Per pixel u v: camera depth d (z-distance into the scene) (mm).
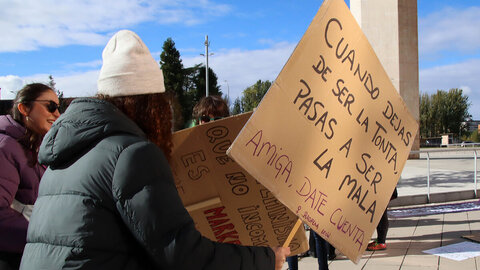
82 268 1079
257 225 1973
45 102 2043
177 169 1832
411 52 18766
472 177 10844
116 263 1132
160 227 1109
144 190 1121
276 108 1542
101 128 1191
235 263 1252
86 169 1153
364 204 1891
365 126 1935
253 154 1458
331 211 1729
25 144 1964
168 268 1114
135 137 1223
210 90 50312
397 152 2113
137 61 1335
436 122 58250
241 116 1766
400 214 6691
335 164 1765
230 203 1912
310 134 1661
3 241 1791
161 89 1410
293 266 3189
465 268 4020
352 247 1807
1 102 3408
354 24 1877
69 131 1195
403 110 2150
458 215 6508
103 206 1129
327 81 1747
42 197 1227
